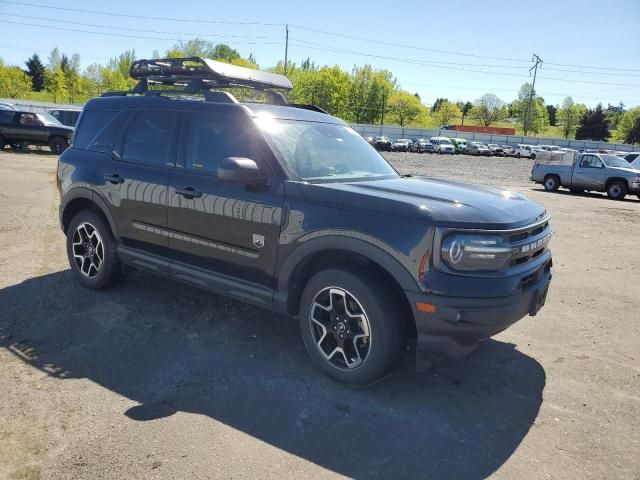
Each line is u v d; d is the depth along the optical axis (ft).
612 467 9.18
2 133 66.18
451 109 425.69
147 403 10.61
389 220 10.50
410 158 142.61
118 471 8.52
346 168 13.66
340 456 9.18
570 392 11.83
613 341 15.06
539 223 11.62
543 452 9.53
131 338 13.55
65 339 13.35
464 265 10.10
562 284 21.11
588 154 63.21
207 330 14.17
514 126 458.91
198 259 13.65
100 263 16.26
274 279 12.19
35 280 17.58
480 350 13.89
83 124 17.20
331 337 11.78
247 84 16.42
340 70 285.02
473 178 83.56
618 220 41.24
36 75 408.26
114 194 15.31
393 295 10.89
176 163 14.07
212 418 10.16
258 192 12.22
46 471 8.46
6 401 10.43
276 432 9.79
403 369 12.50
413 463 9.07
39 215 28.40
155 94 16.10
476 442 9.75
